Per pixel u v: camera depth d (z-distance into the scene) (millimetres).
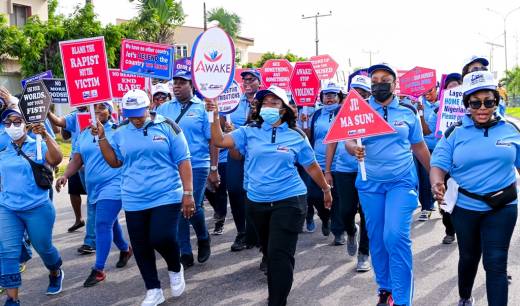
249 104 7426
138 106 4402
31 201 4730
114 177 5371
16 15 24859
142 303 4633
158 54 7566
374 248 4477
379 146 4328
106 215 5371
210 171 6398
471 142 3910
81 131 5641
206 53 4539
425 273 5527
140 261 4629
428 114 7828
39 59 21297
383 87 4328
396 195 4266
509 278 5059
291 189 4262
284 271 4094
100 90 5082
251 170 4395
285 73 9438
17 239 4703
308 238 7164
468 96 3873
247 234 6207
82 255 6566
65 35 21297
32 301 5023
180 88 6000
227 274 5668
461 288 4250
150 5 25188
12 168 4711
